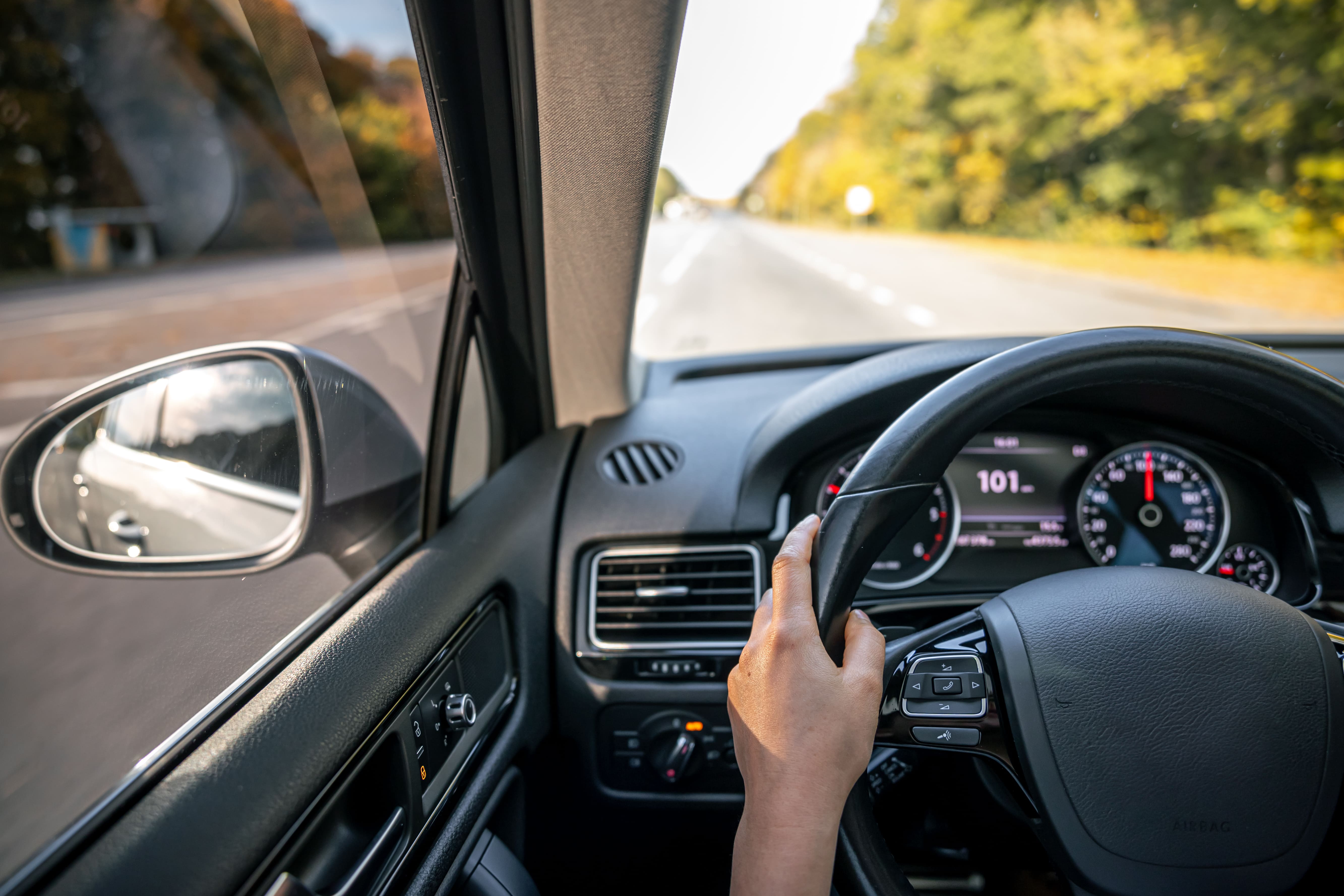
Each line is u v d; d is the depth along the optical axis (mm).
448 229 1365
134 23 11672
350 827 904
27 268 5039
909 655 906
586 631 1506
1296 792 811
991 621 898
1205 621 849
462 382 1397
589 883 1671
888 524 812
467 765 1161
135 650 1158
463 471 1505
